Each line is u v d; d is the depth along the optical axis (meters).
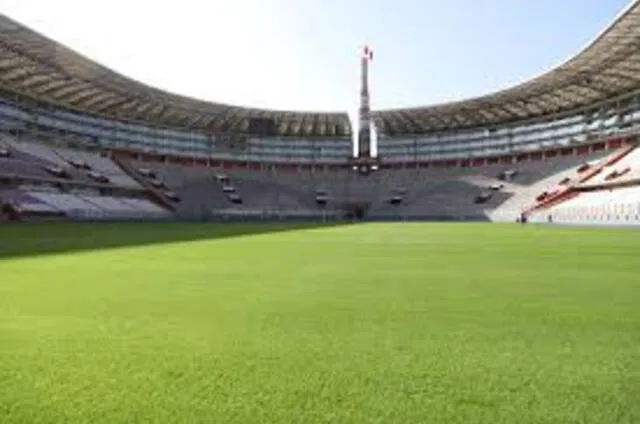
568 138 68.69
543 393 3.64
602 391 3.68
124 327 5.59
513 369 4.18
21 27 44.12
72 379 3.94
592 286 8.61
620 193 49.59
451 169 79.06
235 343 4.96
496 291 8.05
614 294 7.78
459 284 8.80
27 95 60.12
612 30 45.47
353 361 4.39
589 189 55.56
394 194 76.81
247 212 70.19
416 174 80.50
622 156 57.34
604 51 50.50
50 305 6.80
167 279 9.36
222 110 74.50
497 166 75.38
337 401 3.50
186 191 73.00
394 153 84.06
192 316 6.15
